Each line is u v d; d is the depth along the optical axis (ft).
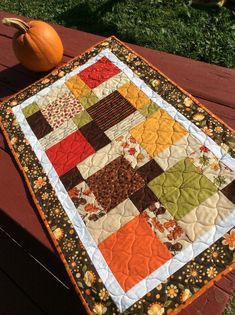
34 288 3.89
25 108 3.70
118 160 3.11
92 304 2.56
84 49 4.09
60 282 3.80
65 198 3.05
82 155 3.23
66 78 3.78
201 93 3.43
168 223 2.72
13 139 3.52
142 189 2.92
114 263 2.67
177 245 2.62
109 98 3.51
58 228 2.93
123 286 2.57
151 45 6.15
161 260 2.60
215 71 3.53
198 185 2.81
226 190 2.74
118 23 6.57
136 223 2.78
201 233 2.62
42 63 3.78
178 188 2.84
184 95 3.33
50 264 3.21
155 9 6.50
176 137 3.10
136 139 3.18
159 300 2.48
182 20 6.24
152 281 2.55
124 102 3.44
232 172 2.81
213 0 3.36
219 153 2.93
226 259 2.51
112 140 3.23
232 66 5.58
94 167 3.13
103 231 2.81
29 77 4.00
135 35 6.31
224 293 2.47
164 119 3.23
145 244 2.69
